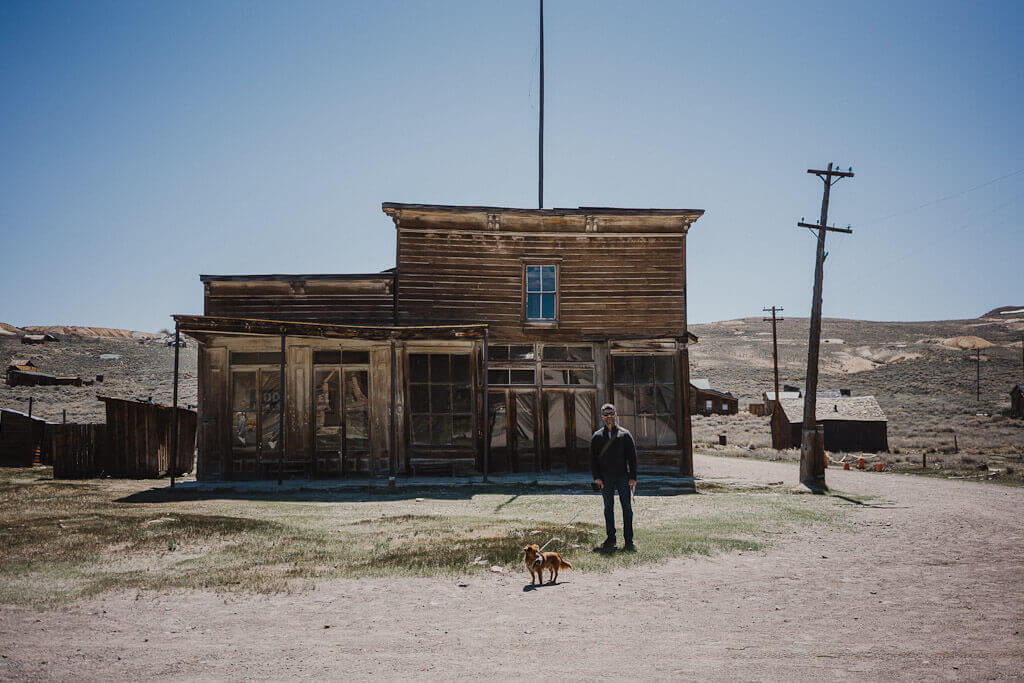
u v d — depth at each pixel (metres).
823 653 5.09
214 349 18.94
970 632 5.66
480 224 20.66
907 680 4.49
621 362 20.69
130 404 19.25
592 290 20.80
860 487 19.36
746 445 43.31
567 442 20.36
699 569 8.12
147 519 11.09
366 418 19.22
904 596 6.91
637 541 9.63
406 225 20.33
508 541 9.36
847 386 95.62
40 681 4.46
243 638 5.47
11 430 23.06
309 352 19.19
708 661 4.90
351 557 8.51
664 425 20.39
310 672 4.67
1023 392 59.16
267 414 18.89
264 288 20.12
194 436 21.78
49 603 6.43
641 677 4.55
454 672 4.66
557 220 20.86
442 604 6.54
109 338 109.31
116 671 4.68
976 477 24.33
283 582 7.26
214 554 8.66
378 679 4.52
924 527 11.62
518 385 20.33
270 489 16.31
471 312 20.36
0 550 8.67
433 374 19.70
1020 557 9.02
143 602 6.53
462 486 17.31
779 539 10.27
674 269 20.98
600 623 5.92
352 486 16.86
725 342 147.75
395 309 20.16
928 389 87.50
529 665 4.82
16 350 90.88
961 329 156.88
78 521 10.80
